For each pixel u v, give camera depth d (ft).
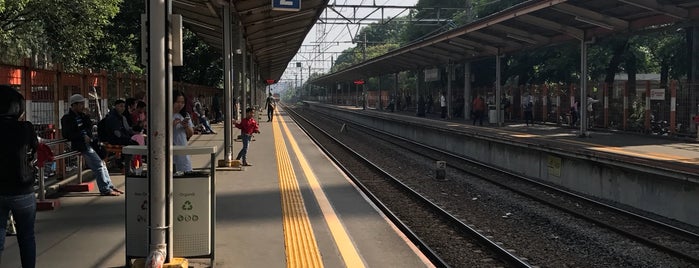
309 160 49.06
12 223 21.01
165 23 15.14
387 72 177.99
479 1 134.21
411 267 18.31
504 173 53.83
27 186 14.92
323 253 19.22
